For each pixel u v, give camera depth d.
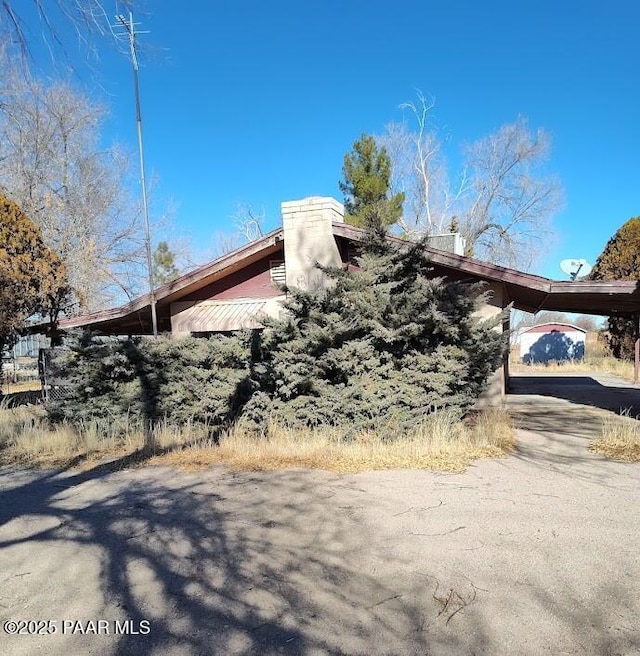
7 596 3.92
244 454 7.82
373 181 25.02
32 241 16.75
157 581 4.07
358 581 3.94
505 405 13.32
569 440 8.76
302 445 7.86
